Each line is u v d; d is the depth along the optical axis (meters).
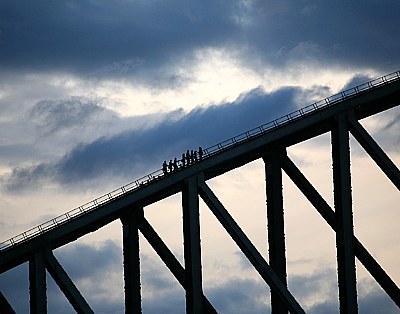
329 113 171.75
